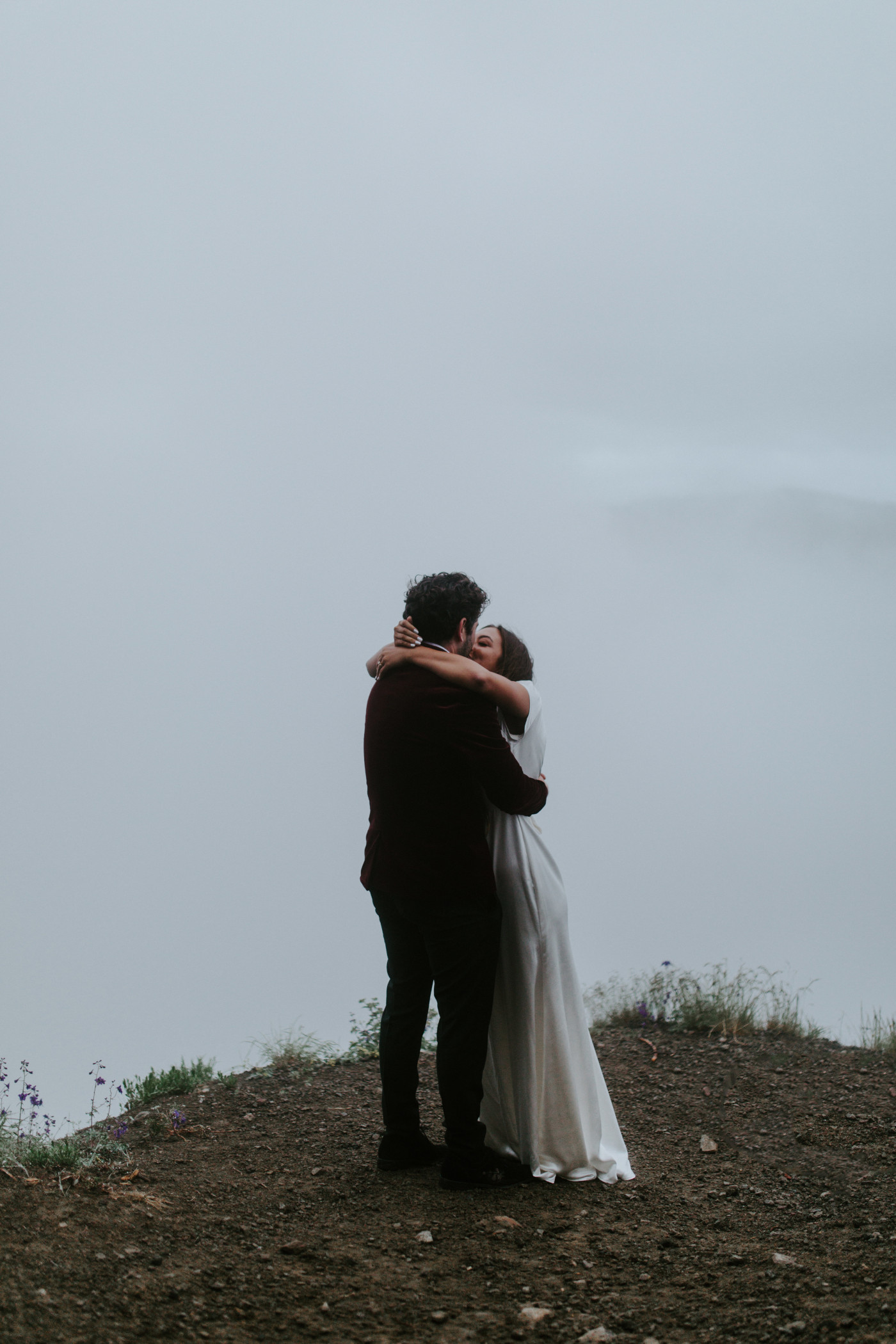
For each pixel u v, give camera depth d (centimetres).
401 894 360
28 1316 242
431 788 355
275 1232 317
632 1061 550
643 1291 284
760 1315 260
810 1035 600
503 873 376
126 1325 246
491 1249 311
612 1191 370
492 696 362
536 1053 377
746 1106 478
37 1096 379
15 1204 310
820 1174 394
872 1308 254
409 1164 383
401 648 369
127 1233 301
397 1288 282
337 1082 496
